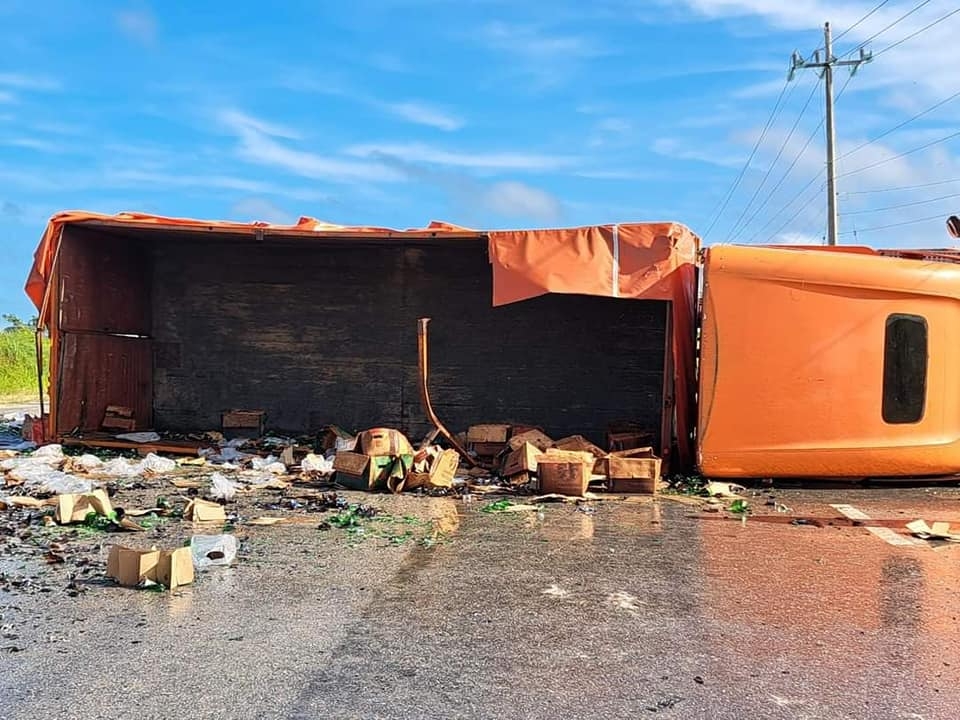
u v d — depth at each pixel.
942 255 10.27
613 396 12.05
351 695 3.59
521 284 9.75
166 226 10.76
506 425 11.37
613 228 9.73
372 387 12.69
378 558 5.88
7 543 6.07
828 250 10.48
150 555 5.11
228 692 3.60
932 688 3.75
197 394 13.05
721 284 9.07
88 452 10.88
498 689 3.68
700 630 4.46
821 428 8.98
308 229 10.68
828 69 35.38
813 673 3.90
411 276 12.58
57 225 10.88
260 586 5.14
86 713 3.39
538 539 6.54
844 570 5.69
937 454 8.94
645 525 7.12
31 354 26.97
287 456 10.63
